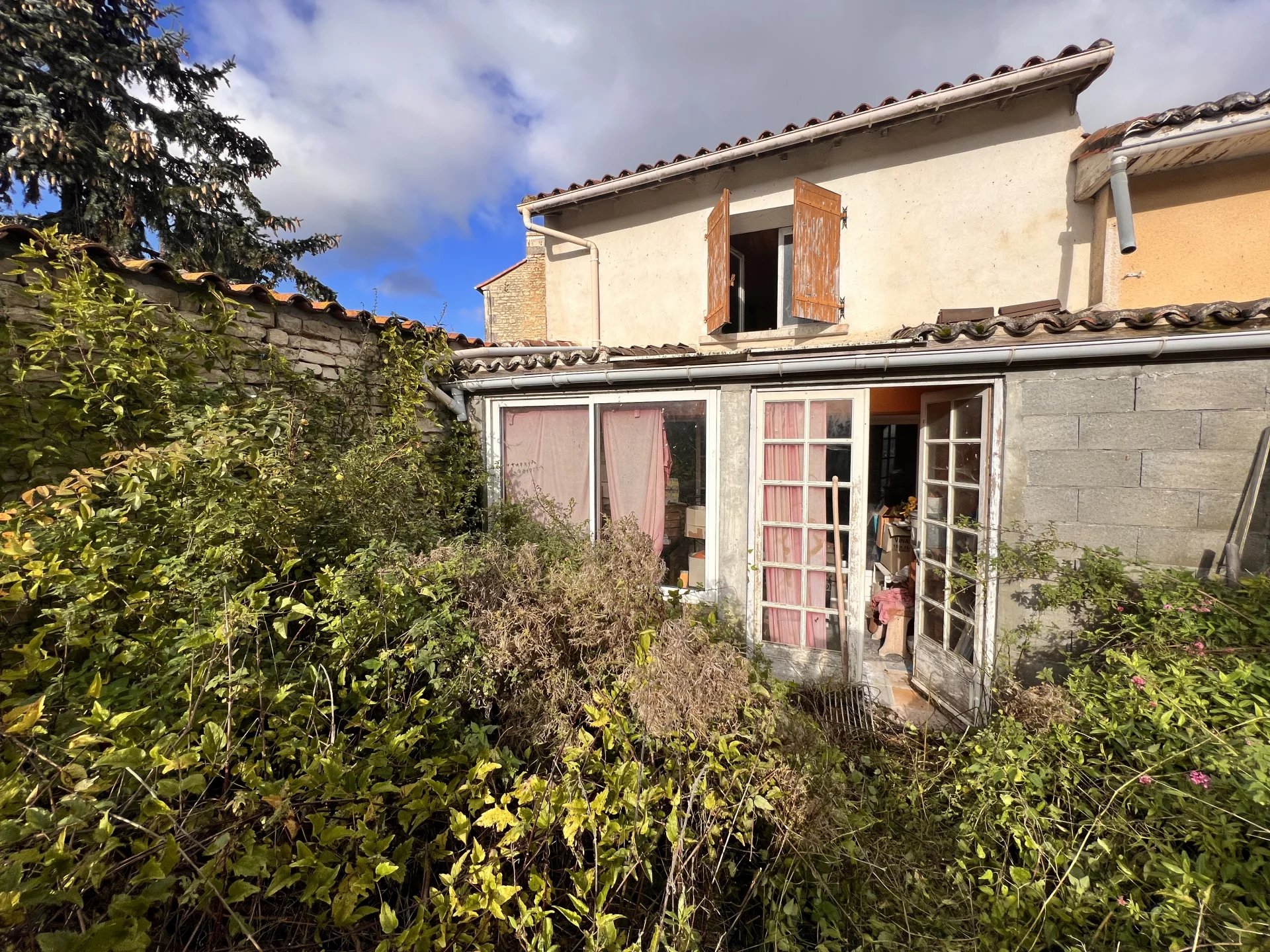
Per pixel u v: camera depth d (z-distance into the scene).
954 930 1.79
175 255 11.64
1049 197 4.75
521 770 2.01
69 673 1.86
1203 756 1.95
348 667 2.02
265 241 13.27
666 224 6.58
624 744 1.93
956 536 3.69
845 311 5.57
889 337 5.29
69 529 1.94
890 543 5.59
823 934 1.82
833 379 3.62
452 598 2.20
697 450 4.10
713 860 1.94
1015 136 4.86
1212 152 4.05
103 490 2.41
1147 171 4.37
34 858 0.97
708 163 5.82
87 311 2.46
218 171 12.15
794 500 3.85
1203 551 2.89
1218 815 1.76
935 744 3.16
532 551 2.70
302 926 1.40
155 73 11.25
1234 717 2.03
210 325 3.10
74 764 1.15
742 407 3.88
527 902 1.69
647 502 4.27
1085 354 2.88
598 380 4.02
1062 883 1.82
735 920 1.83
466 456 4.50
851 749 3.04
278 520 2.38
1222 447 2.83
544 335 7.77
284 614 2.13
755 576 3.93
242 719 1.65
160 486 2.34
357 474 2.97
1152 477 2.96
